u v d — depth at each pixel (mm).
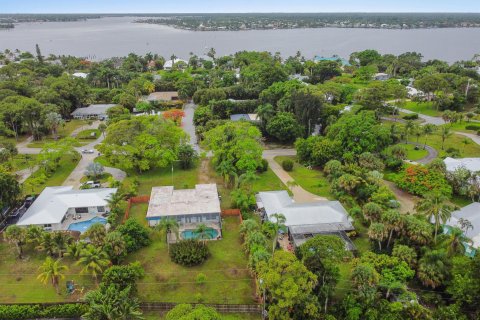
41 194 78875
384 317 46219
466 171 78312
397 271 51219
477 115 136250
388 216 58719
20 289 55156
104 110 148625
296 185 87250
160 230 62969
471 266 46781
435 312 47312
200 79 192250
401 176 82125
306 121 113750
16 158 103625
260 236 59375
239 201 74188
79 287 55281
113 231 63000
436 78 144500
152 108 150125
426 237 56531
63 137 123188
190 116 146875
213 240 66750
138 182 88938
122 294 47125
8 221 72562
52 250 58969
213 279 57281
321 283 49875
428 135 116750
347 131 93688
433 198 59719
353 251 61438
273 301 48875
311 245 50875
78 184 88750
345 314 48562
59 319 50781
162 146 93250
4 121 116562
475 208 67938
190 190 78500
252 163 85875
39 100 134125
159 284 56219
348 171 84312
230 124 97812
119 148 88562
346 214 69312
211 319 42062
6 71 186875
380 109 134250
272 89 140625
